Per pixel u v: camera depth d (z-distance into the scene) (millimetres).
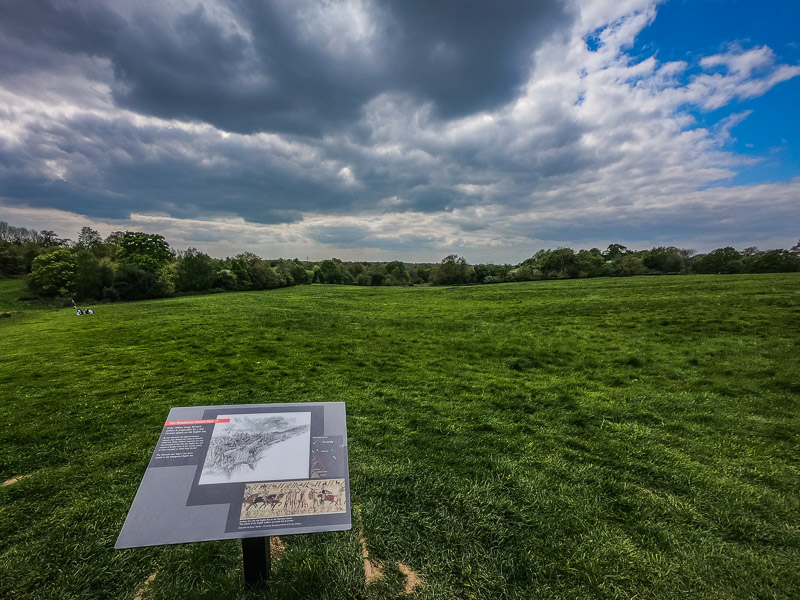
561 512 4371
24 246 73438
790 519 4254
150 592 3338
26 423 6926
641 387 8719
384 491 4812
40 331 18875
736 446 5898
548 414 7305
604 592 3312
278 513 2934
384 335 16375
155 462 3189
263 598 3188
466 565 3623
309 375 10102
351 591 3307
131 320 21672
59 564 3627
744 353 11016
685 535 4020
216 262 70812
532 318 19891
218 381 9469
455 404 7875
